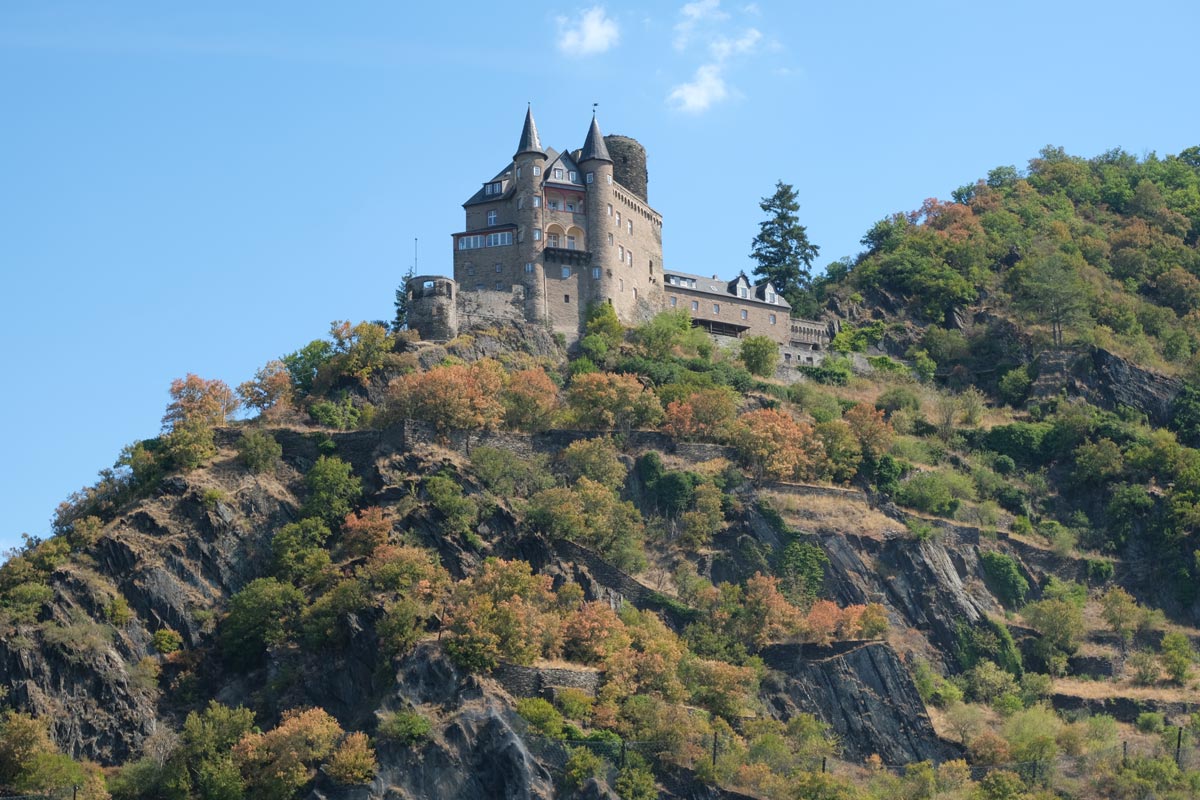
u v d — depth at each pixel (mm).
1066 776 197000
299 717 184875
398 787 176875
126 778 183625
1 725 184875
